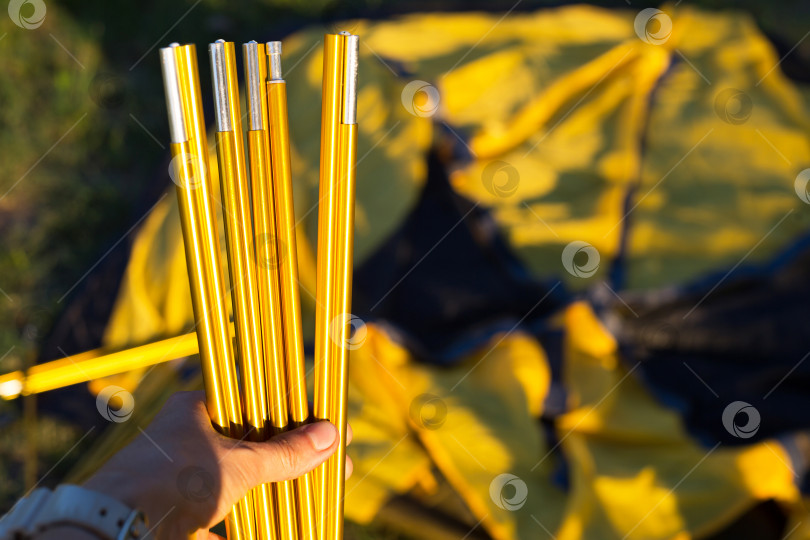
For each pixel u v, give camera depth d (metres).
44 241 2.75
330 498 1.07
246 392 1.04
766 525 1.88
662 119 2.58
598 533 1.83
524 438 1.96
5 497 2.04
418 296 2.20
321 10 3.89
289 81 2.63
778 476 1.85
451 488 1.94
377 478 1.96
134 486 1.00
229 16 3.79
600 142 2.59
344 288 1.03
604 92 2.71
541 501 1.89
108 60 3.51
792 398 2.00
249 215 1.01
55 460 2.12
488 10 3.14
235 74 1.00
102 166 3.10
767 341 2.06
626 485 1.88
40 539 0.96
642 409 2.01
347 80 1.00
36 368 1.64
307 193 2.26
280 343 1.04
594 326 2.08
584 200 2.42
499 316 2.16
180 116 0.98
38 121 3.19
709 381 2.04
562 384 2.05
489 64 2.70
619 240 2.26
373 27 2.87
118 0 3.73
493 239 2.27
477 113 2.56
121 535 0.97
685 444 1.95
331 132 1.01
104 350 2.07
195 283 1.01
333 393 1.05
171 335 2.15
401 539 1.97
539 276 2.20
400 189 2.35
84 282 2.49
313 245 2.19
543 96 2.64
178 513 1.01
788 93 2.71
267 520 1.06
